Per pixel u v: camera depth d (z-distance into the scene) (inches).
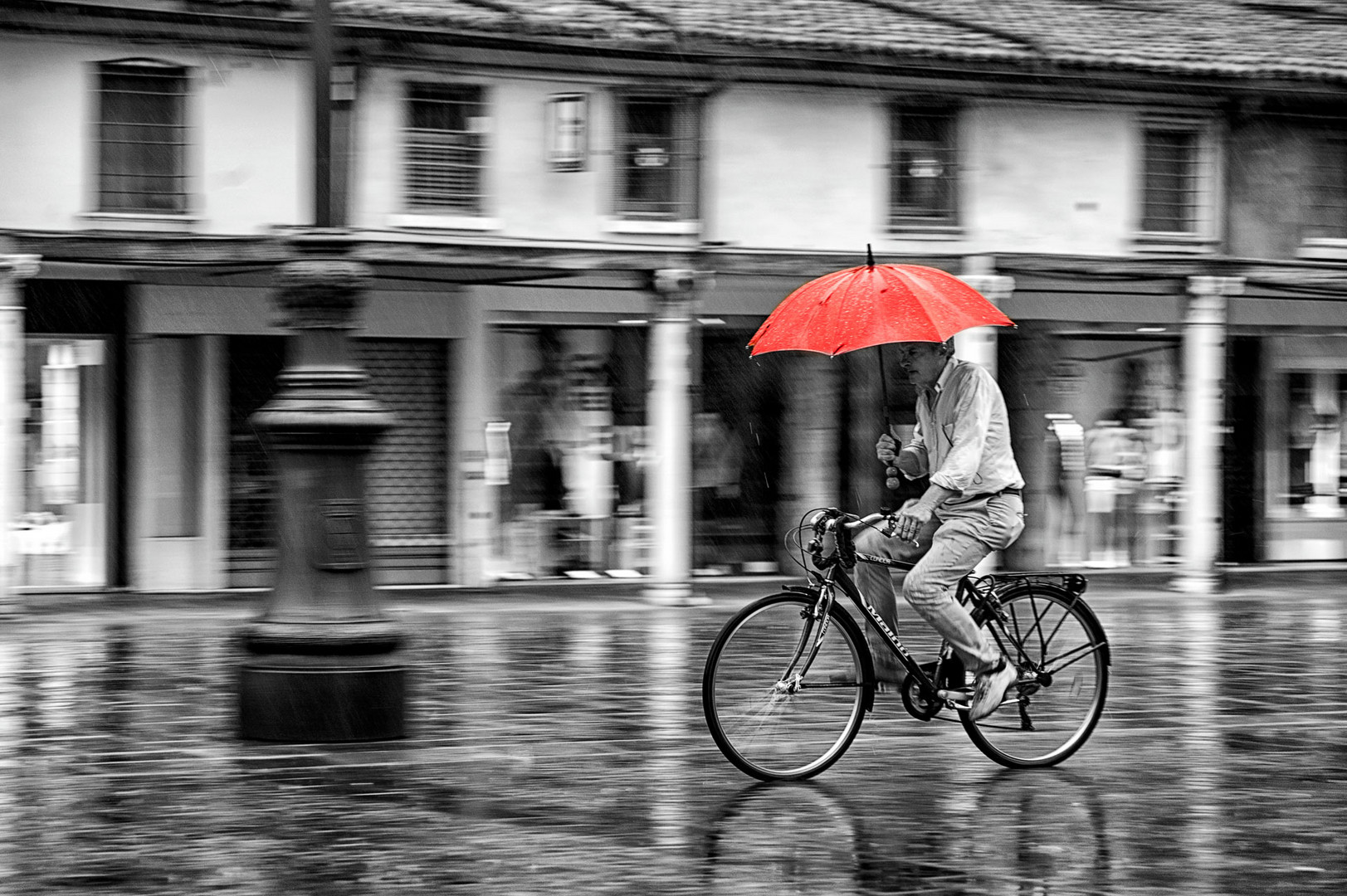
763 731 361.7
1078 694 382.0
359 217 813.2
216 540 836.0
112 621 701.3
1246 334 995.9
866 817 328.5
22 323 789.9
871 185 890.7
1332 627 698.8
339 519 401.4
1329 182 967.0
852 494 932.0
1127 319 968.9
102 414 818.2
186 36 778.2
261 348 842.2
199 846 300.0
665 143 865.5
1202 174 944.9
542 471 892.6
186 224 792.3
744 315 912.9
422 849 299.7
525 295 881.5
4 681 511.2
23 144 768.9
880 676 371.6
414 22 789.9
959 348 868.6
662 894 274.2
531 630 683.4
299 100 805.9
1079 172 925.2
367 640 401.7
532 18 810.2
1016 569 954.1
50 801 333.4
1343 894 278.2
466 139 832.3
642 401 909.2
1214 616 746.8
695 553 908.0
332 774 362.3
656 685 510.9
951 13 941.2
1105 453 967.6
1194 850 305.3
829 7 907.4
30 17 754.2
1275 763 384.8
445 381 876.0
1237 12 1044.5
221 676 522.9
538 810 331.0
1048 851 303.9
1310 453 1014.4
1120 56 898.1
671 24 835.4
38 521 810.2
